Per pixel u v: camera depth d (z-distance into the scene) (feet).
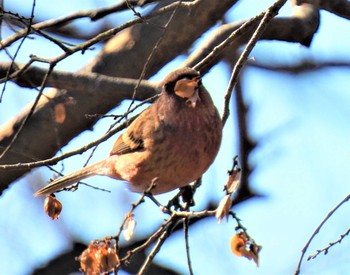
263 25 34.40
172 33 41.63
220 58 43.42
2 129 41.47
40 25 41.78
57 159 34.65
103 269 30.83
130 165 37.70
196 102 35.35
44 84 34.65
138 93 39.45
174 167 36.29
